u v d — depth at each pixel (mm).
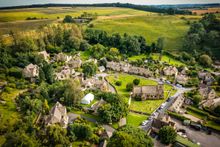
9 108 135875
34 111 129500
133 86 167750
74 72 193250
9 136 102062
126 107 131750
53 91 150375
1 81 167875
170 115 135750
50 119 115938
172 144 109625
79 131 110375
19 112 131625
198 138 116188
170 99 157625
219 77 186125
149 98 157375
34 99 137500
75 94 142125
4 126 117000
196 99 147250
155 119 120750
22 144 92375
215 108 138750
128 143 88500
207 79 192750
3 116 126625
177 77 190750
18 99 143875
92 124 124812
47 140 99500
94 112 135375
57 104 130875
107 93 147000
